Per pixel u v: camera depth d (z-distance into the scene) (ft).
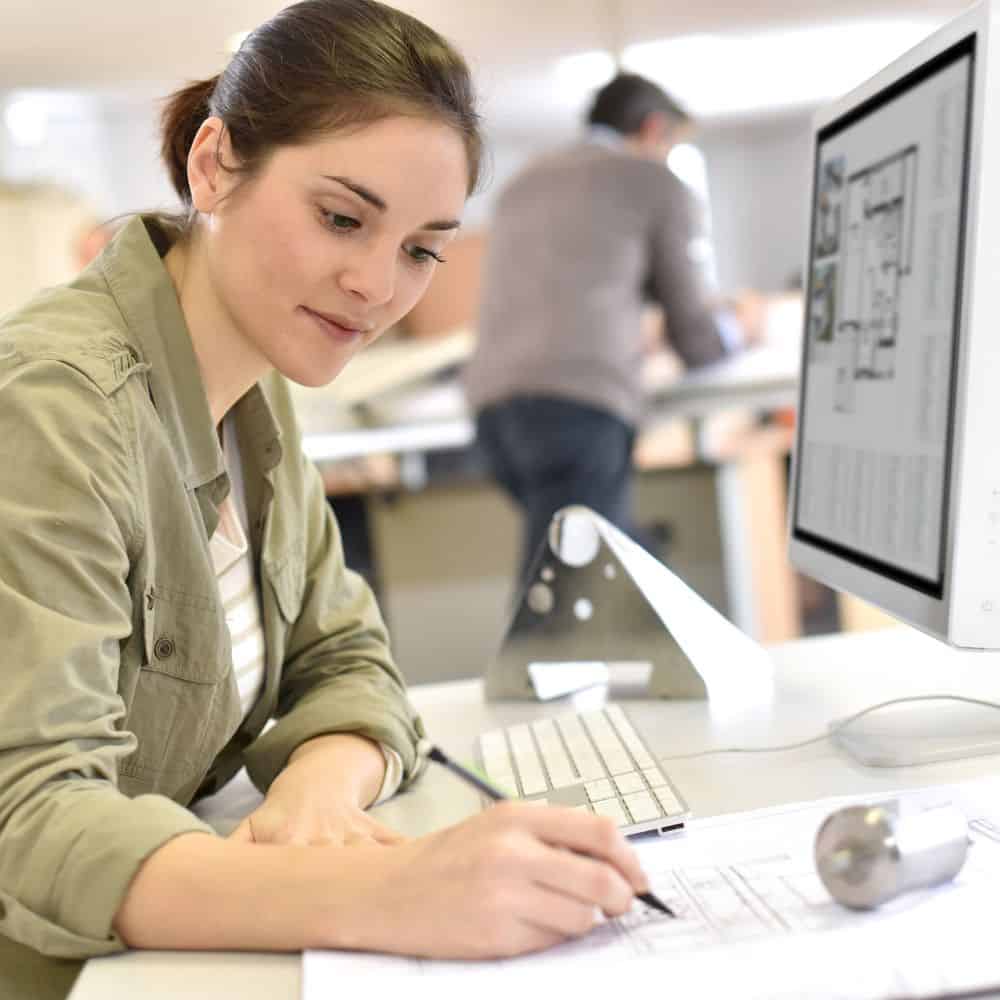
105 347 2.73
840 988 1.86
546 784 3.03
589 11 13.66
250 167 2.70
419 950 2.07
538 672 4.01
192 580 2.91
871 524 3.39
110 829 2.24
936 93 3.06
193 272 2.98
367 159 2.59
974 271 2.79
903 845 2.07
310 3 2.74
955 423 2.87
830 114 3.81
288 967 2.12
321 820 2.76
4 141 17.15
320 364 2.81
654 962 2.00
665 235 9.37
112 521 2.53
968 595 2.84
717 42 15.76
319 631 3.60
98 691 2.44
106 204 19.25
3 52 14.16
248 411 3.28
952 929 2.01
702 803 2.84
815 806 2.63
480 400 9.58
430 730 3.79
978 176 2.79
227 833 3.07
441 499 11.93
